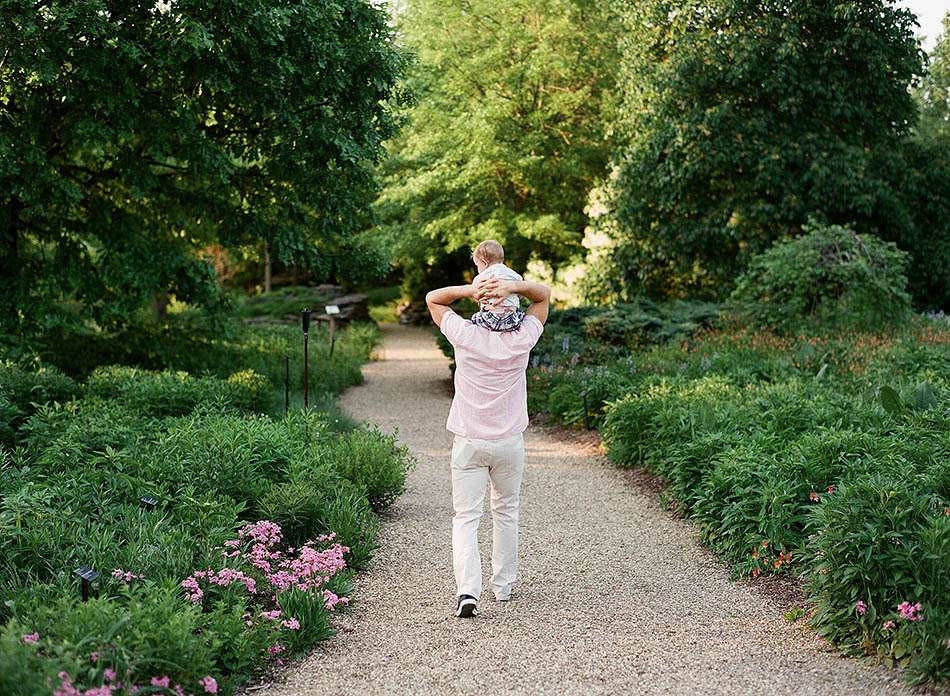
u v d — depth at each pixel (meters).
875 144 17.22
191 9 9.41
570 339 13.65
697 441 6.62
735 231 16.53
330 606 4.20
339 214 12.02
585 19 22.03
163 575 4.09
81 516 4.82
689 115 16.70
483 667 3.81
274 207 12.16
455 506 4.59
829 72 16.56
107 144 10.76
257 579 4.40
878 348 10.85
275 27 9.66
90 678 2.97
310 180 11.55
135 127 10.14
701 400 7.98
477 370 4.47
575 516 6.60
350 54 11.05
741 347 11.93
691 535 6.04
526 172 22.88
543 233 22.97
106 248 11.16
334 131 10.98
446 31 22.89
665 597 4.79
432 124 23.31
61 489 5.11
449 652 3.98
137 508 5.01
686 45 16.84
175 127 10.05
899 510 3.96
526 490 7.45
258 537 4.93
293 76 10.70
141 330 13.01
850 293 12.72
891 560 3.82
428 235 26.58
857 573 3.89
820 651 3.97
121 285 11.66
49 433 6.43
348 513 5.56
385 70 11.33
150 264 11.16
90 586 3.79
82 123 9.42
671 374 10.82
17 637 3.04
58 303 11.48
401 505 6.92
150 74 9.71
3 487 5.13
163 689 3.18
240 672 3.65
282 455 6.47
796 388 8.18
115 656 3.14
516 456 4.57
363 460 6.79
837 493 4.71
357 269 13.36
